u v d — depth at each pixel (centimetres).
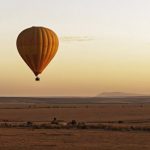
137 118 10312
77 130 6219
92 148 4094
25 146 4206
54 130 6225
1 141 4681
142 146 4275
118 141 4734
